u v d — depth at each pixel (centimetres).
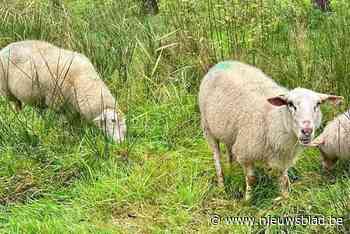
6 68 514
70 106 499
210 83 423
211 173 443
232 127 404
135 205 416
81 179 439
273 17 560
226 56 524
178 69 537
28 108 532
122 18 633
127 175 442
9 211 414
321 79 484
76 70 495
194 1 586
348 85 473
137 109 517
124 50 563
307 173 436
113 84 539
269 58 509
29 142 466
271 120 381
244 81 407
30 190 429
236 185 432
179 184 430
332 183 425
